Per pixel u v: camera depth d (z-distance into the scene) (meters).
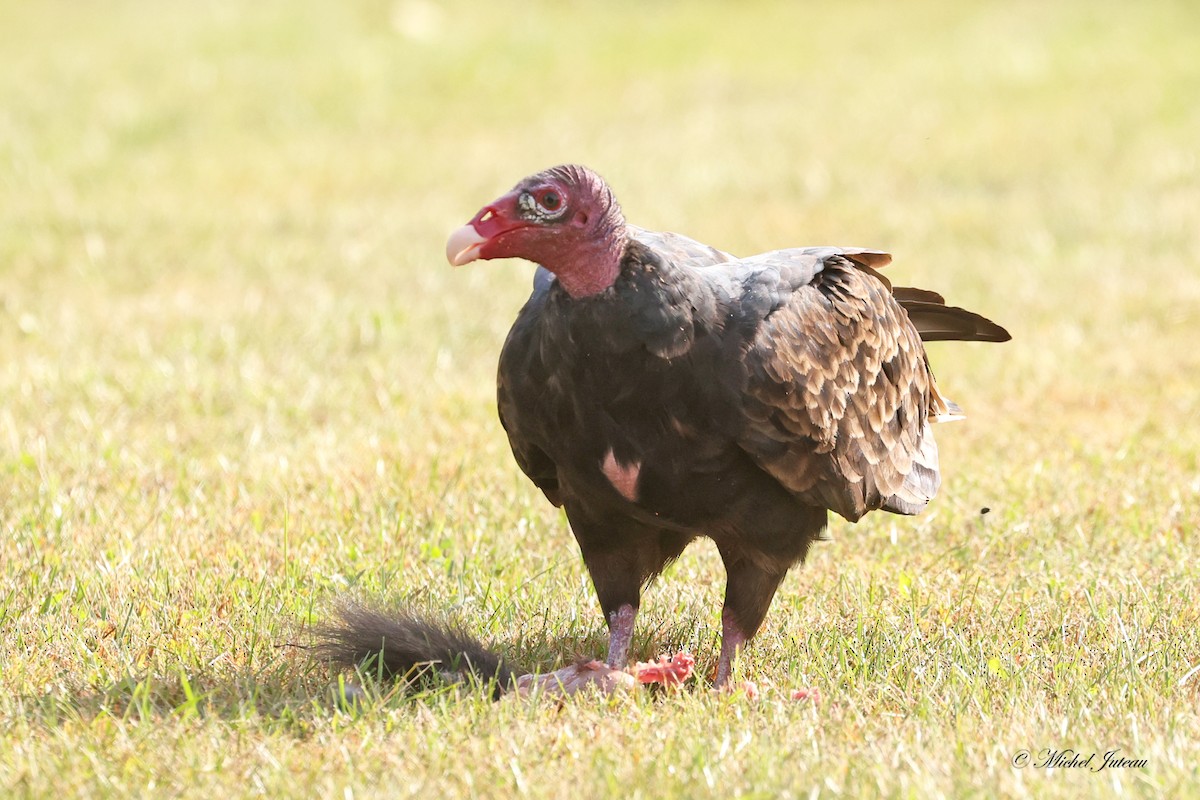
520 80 53.75
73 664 14.33
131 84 51.75
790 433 13.23
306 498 19.41
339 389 24.38
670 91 52.19
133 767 11.85
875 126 46.56
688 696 13.45
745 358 12.83
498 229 12.37
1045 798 11.27
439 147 45.75
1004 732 12.62
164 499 19.28
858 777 11.59
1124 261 32.75
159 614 15.53
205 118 48.25
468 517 18.70
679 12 65.00
